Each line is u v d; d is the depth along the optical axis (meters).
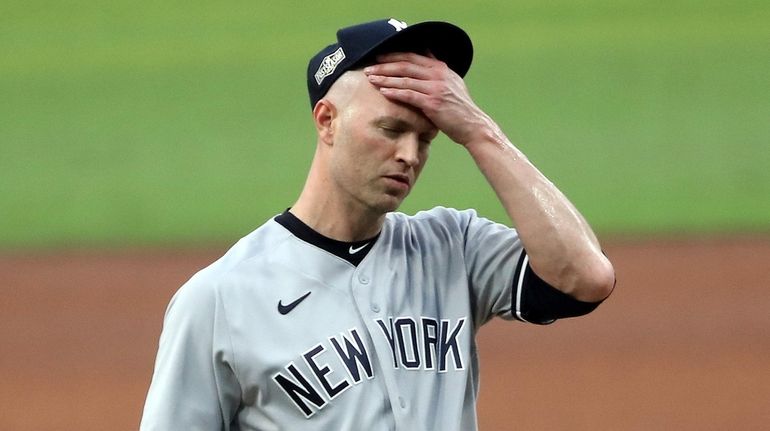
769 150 69.19
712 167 67.00
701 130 73.06
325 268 13.29
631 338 42.59
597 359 40.66
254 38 94.56
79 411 37.12
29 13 102.25
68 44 95.38
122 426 35.91
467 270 13.94
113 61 91.44
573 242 13.01
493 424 34.97
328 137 13.01
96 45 95.06
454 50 13.29
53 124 78.50
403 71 12.67
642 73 83.56
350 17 98.00
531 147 71.56
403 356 13.09
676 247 53.94
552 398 37.06
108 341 43.62
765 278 48.69
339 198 13.19
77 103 82.44
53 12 102.44
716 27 92.31
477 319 14.13
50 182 68.31
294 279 13.17
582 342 42.53
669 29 92.56
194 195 65.25
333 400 12.77
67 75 88.62
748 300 46.03
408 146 12.66
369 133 12.57
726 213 59.50
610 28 93.81
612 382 38.41
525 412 35.88
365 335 13.05
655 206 61.12
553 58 87.50
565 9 99.19
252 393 12.96
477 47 90.69
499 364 40.47
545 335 43.59
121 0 104.75
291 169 69.12
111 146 74.25
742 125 73.44
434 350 13.31
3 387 39.28
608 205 61.56
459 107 13.02
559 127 74.81
